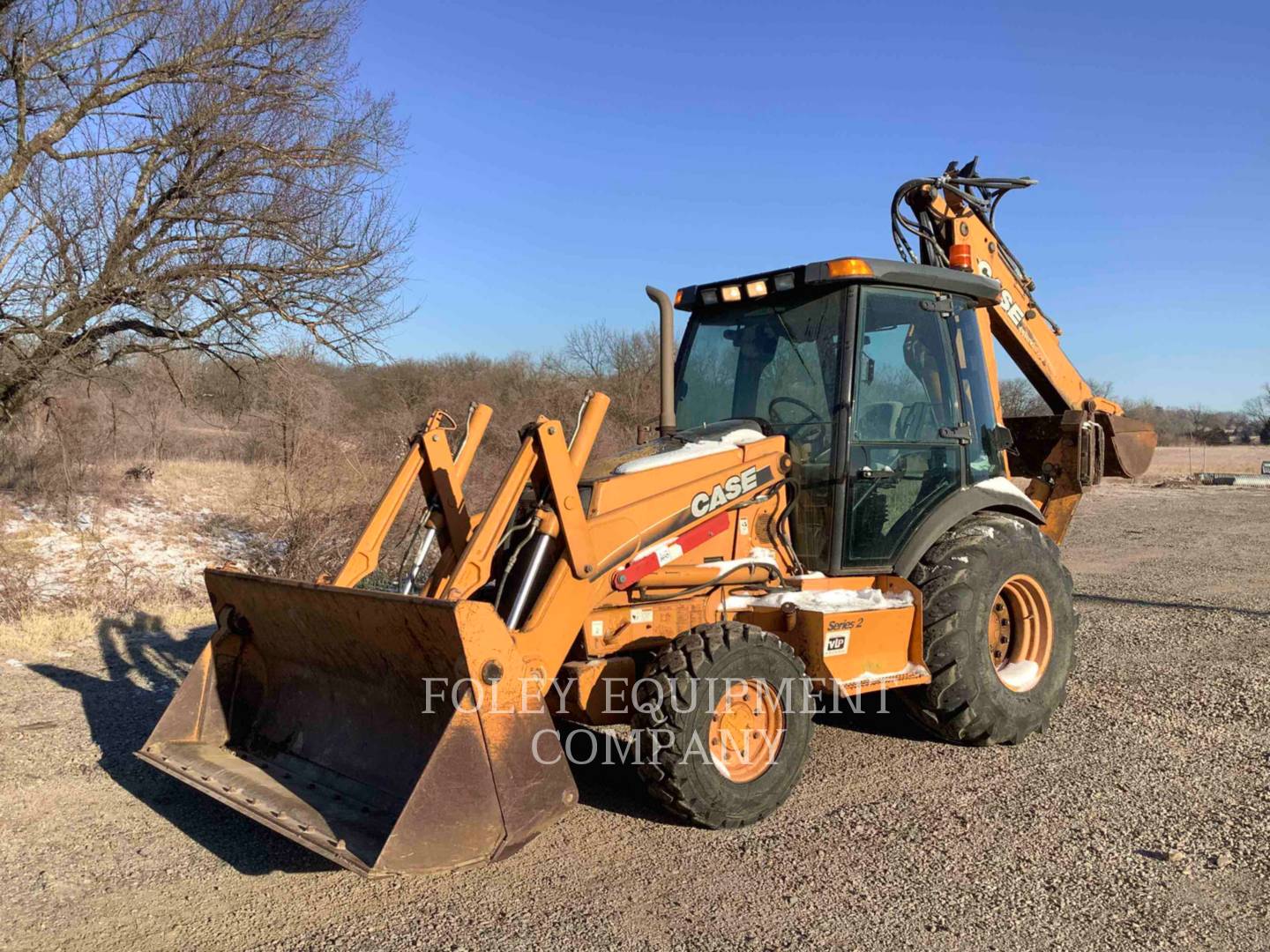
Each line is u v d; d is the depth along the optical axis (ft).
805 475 16.16
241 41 41.01
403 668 12.71
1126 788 15.01
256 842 13.46
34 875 12.38
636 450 15.97
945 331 17.88
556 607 12.98
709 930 10.84
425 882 12.16
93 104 39.17
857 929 10.81
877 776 15.87
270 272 42.34
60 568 39.27
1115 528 54.75
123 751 17.40
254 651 15.51
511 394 81.10
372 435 42.55
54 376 40.75
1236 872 12.11
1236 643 24.84
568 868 12.50
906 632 15.90
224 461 60.49
